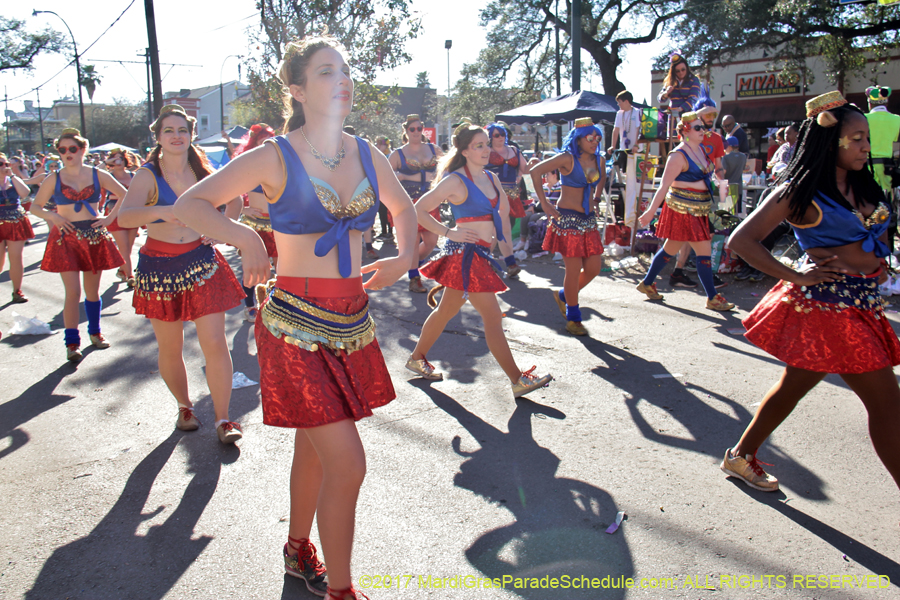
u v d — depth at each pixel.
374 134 41.03
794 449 3.46
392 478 3.28
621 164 11.21
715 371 4.74
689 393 4.34
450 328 6.20
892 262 6.84
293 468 2.39
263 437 3.86
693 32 21.14
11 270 8.01
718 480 3.18
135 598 2.41
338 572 2.08
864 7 18.91
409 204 2.37
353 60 17.33
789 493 3.04
